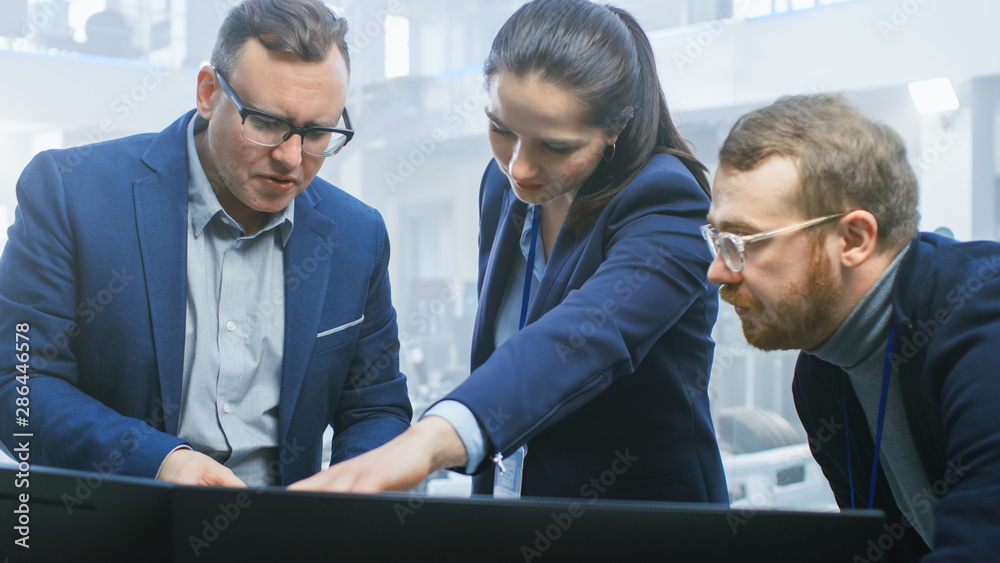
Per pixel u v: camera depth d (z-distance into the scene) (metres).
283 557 0.71
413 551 0.70
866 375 0.95
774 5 4.66
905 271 0.88
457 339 7.22
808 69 4.64
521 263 1.30
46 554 0.77
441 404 0.89
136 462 1.06
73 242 1.17
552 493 1.17
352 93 7.27
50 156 1.21
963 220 4.49
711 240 0.94
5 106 6.06
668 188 1.10
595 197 1.14
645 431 1.16
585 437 1.16
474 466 0.89
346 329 1.32
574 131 1.03
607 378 1.00
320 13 1.12
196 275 1.25
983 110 4.39
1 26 6.07
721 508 0.68
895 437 0.97
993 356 0.75
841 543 0.66
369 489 0.78
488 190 1.39
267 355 1.28
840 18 4.58
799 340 0.91
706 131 4.66
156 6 6.33
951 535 0.69
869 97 4.62
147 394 1.21
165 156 1.24
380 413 1.39
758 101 4.69
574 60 1.00
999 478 0.69
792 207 0.85
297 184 1.16
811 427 1.12
